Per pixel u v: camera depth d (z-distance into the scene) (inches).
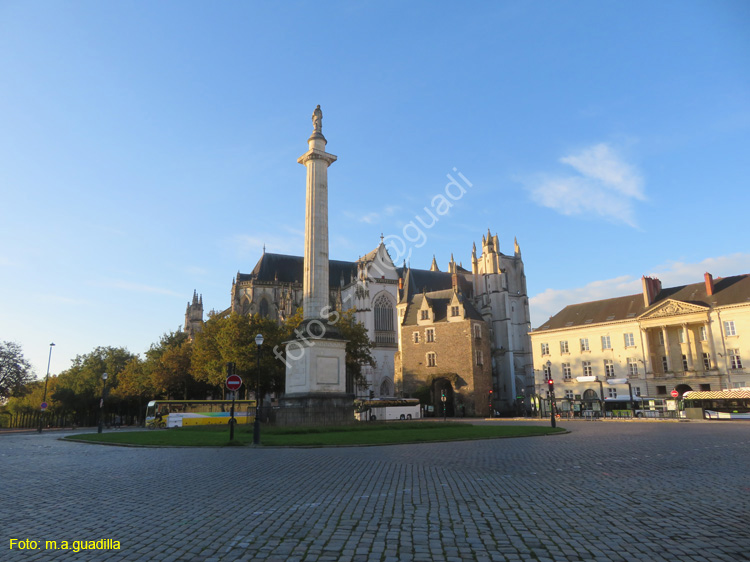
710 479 534.9
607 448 880.3
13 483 552.1
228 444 991.6
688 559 279.3
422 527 347.6
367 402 2910.9
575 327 3248.0
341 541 316.5
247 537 327.3
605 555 287.0
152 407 2608.3
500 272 4229.8
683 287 2987.2
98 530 347.9
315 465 673.0
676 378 2815.0
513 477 557.3
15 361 2933.1
